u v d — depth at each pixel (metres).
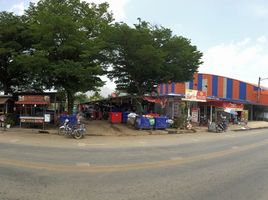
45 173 11.52
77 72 30.50
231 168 14.13
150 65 35.41
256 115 73.12
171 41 37.22
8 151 16.88
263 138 31.80
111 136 29.75
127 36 34.66
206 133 37.75
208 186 10.50
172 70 37.75
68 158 15.30
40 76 33.16
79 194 8.93
